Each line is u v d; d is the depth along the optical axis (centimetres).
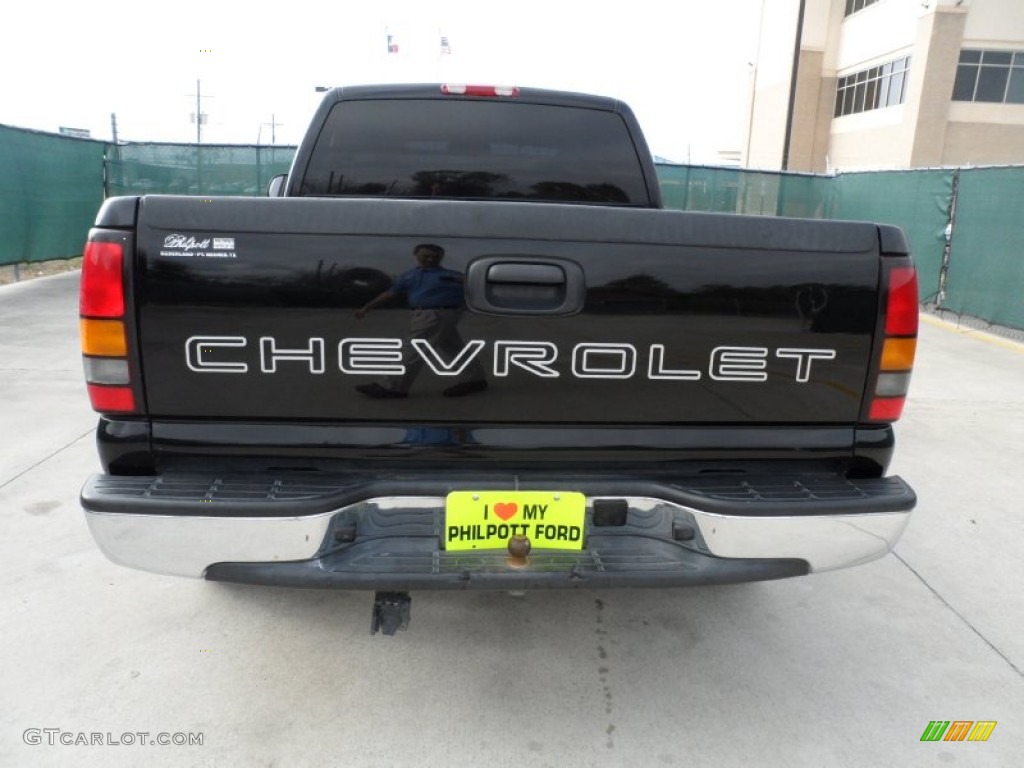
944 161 2800
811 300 218
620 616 302
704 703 251
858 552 222
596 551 220
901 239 221
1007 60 2714
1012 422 582
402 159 338
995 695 260
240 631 283
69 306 974
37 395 580
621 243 211
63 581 314
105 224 200
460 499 210
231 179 1448
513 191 345
